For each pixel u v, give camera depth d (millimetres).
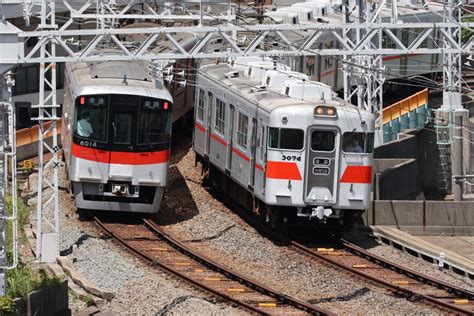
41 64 49125
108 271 46625
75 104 56406
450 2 76500
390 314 42781
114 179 56500
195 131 69500
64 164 68000
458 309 43156
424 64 101000
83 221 56969
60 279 40531
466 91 98188
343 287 46812
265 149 55406
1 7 39250
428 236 64688
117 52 60312
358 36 67375
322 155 55000
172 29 48125
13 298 37781
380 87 75500
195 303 42062
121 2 69500
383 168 75125
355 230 59781
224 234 55719
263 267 50125
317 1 89562
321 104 55062
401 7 99125
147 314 40844
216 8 75438
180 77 75500
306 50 50312
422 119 87125
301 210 55375
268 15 78000
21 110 43281
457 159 83312
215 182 66125
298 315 41344
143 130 56750
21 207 55938
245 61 67062
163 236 54094
